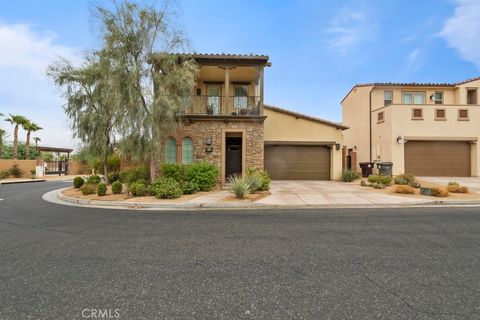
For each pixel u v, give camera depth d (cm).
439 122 1762
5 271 379
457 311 275
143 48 1089
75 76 1453
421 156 1775
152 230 609
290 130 1748
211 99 1517
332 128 1752
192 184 1187
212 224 666
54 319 262
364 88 2097
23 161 2550
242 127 1395
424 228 617
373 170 1936
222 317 265
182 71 1134
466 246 486
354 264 403
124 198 1071
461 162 1778
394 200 992
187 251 463
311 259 424
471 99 1988
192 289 325
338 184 1516
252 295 310
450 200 970
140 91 1083
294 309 279
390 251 461
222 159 1386
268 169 1756
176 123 1259
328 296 307
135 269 386
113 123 1193
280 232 588
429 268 387
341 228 620
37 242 518
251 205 923
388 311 275
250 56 1360
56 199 1178
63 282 344
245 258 429
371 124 2027
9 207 958
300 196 1092
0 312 274
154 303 292
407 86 2006
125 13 1060
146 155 1166
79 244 505
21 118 2889
